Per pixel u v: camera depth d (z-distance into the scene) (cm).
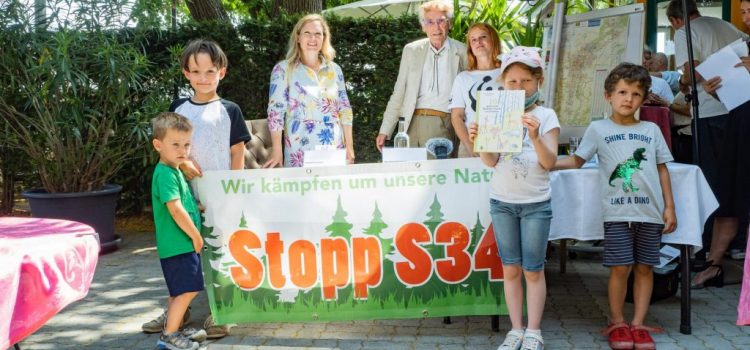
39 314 170
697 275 447
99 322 382
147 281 475
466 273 338
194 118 342
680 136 521
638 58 430
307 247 339
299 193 336
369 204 336
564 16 471
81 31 555
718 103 473
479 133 295
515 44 683
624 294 335
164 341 326
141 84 622
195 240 319
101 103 588
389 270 339
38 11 550
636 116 371
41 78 568
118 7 568
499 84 383
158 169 317
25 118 573
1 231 196
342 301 341
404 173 334
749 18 421
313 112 406
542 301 316
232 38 661
